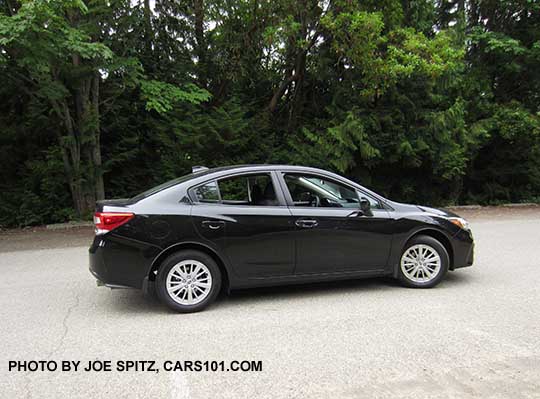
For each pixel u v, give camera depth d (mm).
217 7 13508
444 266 5211
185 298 4496
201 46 14969
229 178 4781
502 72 16188
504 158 17219
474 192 17734
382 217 5035
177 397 2855
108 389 2965
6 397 2875
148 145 14258
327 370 3170
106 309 4633
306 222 4770
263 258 4668
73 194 12352
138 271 4387
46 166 12148
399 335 3785
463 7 16016
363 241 4961
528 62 15344
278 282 4766
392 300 4758
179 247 4531
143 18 12195
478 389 2883
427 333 3822
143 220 4379
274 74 15789
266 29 12547
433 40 12297
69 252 7922
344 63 13766
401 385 2945
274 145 14805
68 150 12445
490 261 6570
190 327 4059
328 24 11844
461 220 5355
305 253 4785
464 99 15305
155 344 3684
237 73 14445
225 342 3699
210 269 4535
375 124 13383
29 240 9492
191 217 4480
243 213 4625
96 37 10828
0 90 12055
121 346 3650
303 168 5047
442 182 16188
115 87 12617
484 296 4859
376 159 13891
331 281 5484
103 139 13773
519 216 12883
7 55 9281
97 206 4680
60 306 4746
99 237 4383
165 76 13922
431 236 5316
